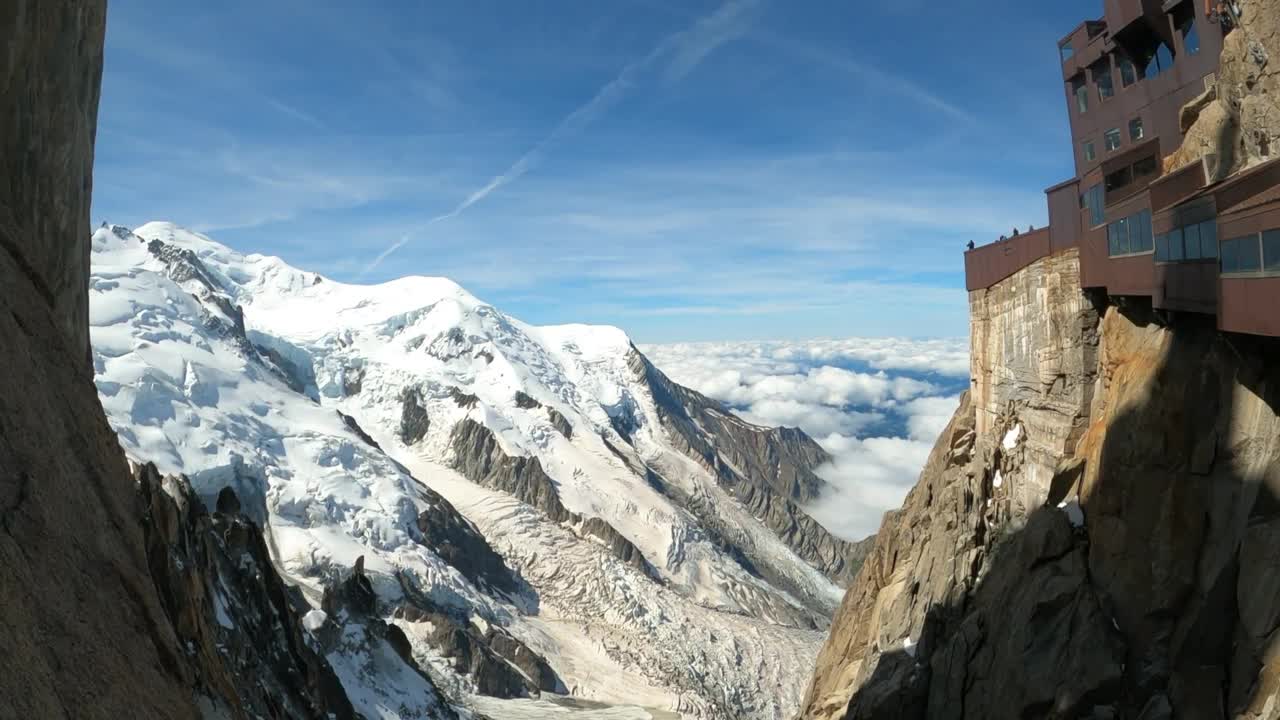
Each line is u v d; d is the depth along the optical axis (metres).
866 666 48.34
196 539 54.00
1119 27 37.44
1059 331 38.25
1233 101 27.34
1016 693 31.00
